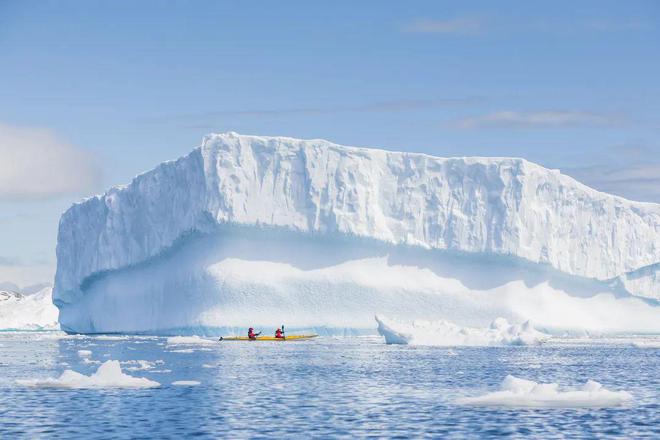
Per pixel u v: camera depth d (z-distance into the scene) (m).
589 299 93.44
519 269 89.69
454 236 88.19
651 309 94.75
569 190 91.31
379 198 89.00
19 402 31.75
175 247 91.06
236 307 85.00
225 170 85.62
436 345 72.19
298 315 85.81
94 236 101.31
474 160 89.00
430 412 29.66
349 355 58.44
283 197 86.50
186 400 32.59
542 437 25.20
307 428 26.58
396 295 87.25
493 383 39.38
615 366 50.59
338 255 87.56
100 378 37.41
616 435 25.55
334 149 86.81
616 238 93.25
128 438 25.03
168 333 90.44
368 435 25.45
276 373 44.09
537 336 71.19
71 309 110.44
